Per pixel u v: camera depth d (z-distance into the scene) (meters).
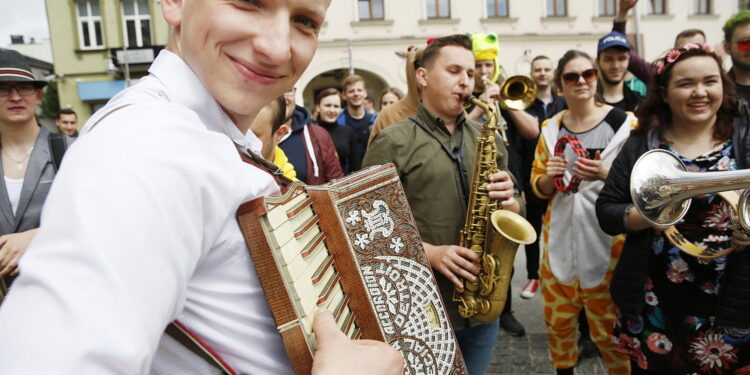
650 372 2.01
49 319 0.48
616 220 2.01
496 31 16.58
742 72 3.03
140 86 0.73
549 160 2.73
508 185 2.01
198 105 0.75
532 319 3.79
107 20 16.97
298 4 0.73
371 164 2.09
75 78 17.25
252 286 0.71
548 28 16.81
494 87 3.21
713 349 1.83
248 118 0.86
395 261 1.20
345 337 0.74
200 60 0.74
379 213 1.20
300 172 3.12
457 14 16.45
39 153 2.39
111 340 0.49
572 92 2.81
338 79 17.88
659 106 2.07
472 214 2.03
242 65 0.73
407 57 2.92
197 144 0.63
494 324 2.17
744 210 1.45
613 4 17.00
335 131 4.71
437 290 1.23
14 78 2.30
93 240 0.51
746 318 1.70
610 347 2.58
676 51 1.95
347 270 0.96
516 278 4.74
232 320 0.69
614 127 2.76
